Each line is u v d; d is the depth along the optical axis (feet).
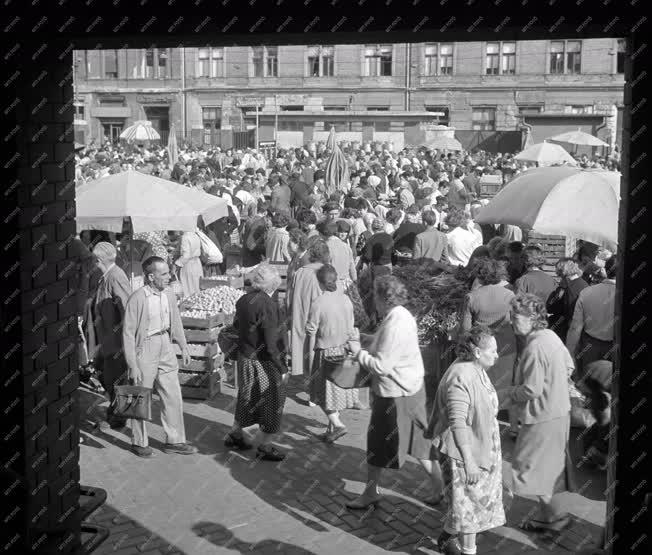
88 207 29.48
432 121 133.90
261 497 21.44
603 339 24.30
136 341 23.58
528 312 18.62
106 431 26.40
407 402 19.93
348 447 25.34
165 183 32.94
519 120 147.74
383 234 35.81
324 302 25.55
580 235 27.55
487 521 17.42
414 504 21.06
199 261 38.91
